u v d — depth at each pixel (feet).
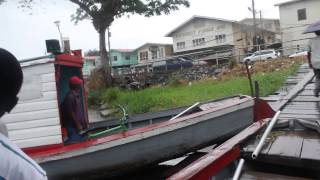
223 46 169.99
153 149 23.99
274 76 59.93
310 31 32.94
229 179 13.73
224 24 171.22
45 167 22.45
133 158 23.79
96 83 94.73
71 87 26.89
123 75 106.83
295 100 35.99
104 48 96.43
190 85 77.87
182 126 24.34
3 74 6.58
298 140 15.75
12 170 5.90
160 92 71.72
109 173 23.80
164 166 27.40
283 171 13.82
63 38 30.68
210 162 13.26
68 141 26.48
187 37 182.80
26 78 24.54
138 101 62.80
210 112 25.12
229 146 14.64
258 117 26.99
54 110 24.93
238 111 26.22
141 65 136.67
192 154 26.32
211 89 61.77
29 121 24.71
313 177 13.32
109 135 25.12
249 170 14.06
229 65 90.27
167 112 32.19
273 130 17.71
